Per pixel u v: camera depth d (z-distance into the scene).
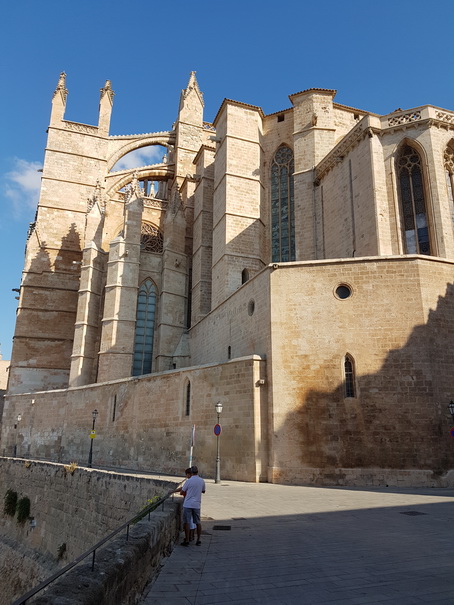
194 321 40.66
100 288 43.38
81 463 32.97
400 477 19.31
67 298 47.41
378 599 5.72
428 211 25.72
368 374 20.94
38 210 49.06
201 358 36.25
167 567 7.35
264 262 36.97
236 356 28.03
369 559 7.77
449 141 26.86
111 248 41.53
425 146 26.38
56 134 51.53
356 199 28.39
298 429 20.86
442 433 19.70
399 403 20.28
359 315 21.84
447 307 21.78
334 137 35.16
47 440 38.12
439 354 20.89
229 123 37.62
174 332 41.03
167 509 9.12
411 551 8.30
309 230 33.06
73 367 40.19
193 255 43.59
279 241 37.28
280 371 21.89
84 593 3.90
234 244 35.53
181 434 25.70
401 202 26.84
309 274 23.00
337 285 22.52
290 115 39.09
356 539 9.30
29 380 44.50
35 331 45.78
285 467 20.42
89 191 51.19
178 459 25.50
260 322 24.48
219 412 21.48
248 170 37.34
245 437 21.81
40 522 23.75
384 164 27.17
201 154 44.28
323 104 35.84
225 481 21.25
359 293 22.12
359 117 37.59
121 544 5.86
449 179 26.69
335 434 20.45
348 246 28.98
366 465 19.80
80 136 52.38
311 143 34.84
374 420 20.28
